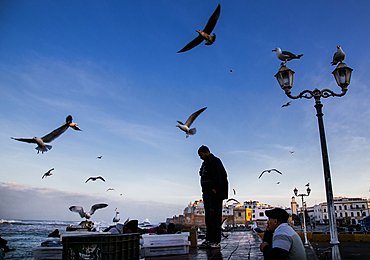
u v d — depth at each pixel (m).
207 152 8.05
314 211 112.44
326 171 7.14
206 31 7.54
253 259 5.79
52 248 7.18
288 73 7.96
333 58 8.09
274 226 4.15
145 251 7.00
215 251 7.36
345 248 17.88
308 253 11.36
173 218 109.62
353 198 102.25
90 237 5.11
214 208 7.85
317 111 7.75
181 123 10.98
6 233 63.00
